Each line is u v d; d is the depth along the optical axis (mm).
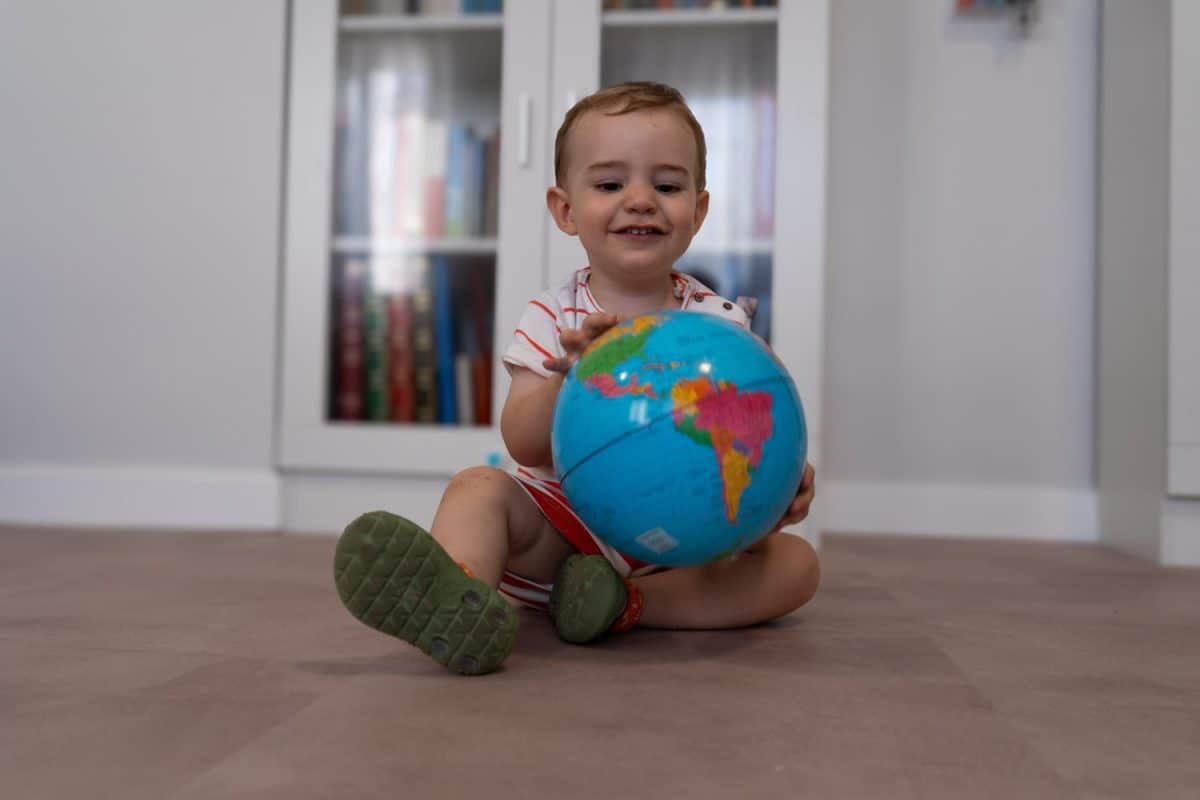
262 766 648
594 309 1116
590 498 889
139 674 890
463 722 747
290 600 1283
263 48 2109
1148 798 621
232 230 2115
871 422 2281
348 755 670
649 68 2051
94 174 2139
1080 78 2250
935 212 2283
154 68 2127
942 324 2283
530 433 1020
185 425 2123
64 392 2143
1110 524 2096
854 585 1485
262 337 2109
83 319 2141
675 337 897
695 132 1120
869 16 2287
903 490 2277
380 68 2129
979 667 960
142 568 1539
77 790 606
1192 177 1791
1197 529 1779
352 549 816
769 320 1999
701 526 869
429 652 871
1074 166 2254
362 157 2137
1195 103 1791
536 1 2033
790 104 1966
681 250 1090
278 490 2098
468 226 2111
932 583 1517
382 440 2064
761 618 1135
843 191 2275
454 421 2109
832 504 2283
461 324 2111
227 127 2115
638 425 858
